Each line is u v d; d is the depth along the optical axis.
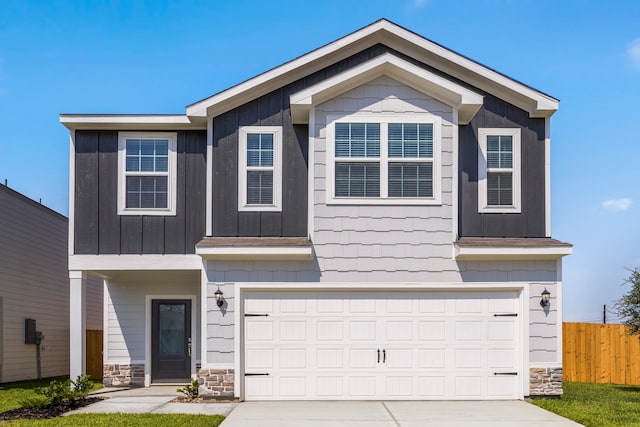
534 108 13.57
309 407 11.95
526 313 12.97
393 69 13.04
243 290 12.94
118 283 16.44
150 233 14.02
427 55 13.90
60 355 21.66
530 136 13.68
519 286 13.01
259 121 13.48
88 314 22.56
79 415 10.92
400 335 13.00
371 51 13.94
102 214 14.02
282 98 13.57
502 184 13.55
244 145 13.42
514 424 10.19
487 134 13.64
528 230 13.44
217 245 12.59
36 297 19.89
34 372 19.62
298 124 13.50
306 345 12.93
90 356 19.80
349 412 11.34
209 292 12.88
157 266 13.95
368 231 12.98
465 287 12.95
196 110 13.20
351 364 12.93
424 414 11.14
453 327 13.03
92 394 14.19
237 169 13.37
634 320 16.34
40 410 11.60
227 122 13.46
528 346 12.92
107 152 14.16
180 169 14.20
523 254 12.80
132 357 16.25
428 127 13.14
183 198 14.13
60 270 21.89
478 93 13.68
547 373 12.92
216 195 13.31
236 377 12.69
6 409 12.09
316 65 13.70
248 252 12.56
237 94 13.29
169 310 16.48
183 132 14.29
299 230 13.23
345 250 12.93
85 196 14.06
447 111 13.19
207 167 13.40
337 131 13.09
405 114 13.15
